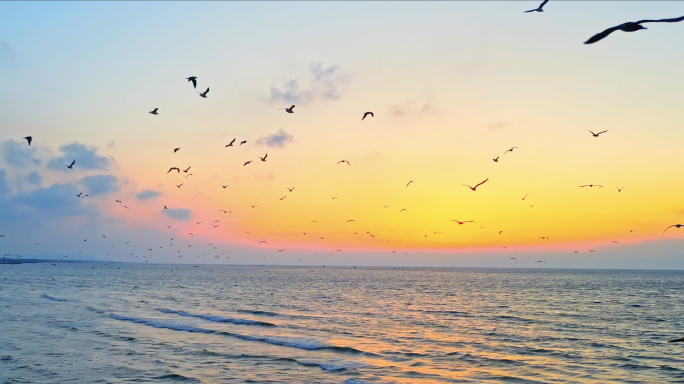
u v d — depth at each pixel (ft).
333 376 97.96
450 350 124.67
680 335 152.05
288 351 120.57
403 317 192.34
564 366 108.99
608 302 274.77
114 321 169.17
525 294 340.80
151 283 437.99
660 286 475.31
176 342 130.52
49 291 312.50
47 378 94.84
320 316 192.13
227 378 95.96
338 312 207.82
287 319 181.68
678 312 222.48
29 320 169.07
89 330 148.77
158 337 137.80
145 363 107.14
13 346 123.34
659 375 102.12
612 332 158.30
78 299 254.88
